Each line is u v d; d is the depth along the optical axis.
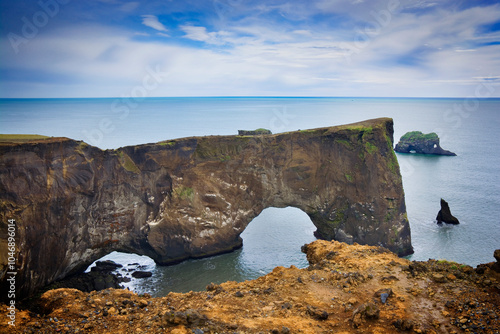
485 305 12.88
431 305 13.46
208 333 11.92
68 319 13.24
